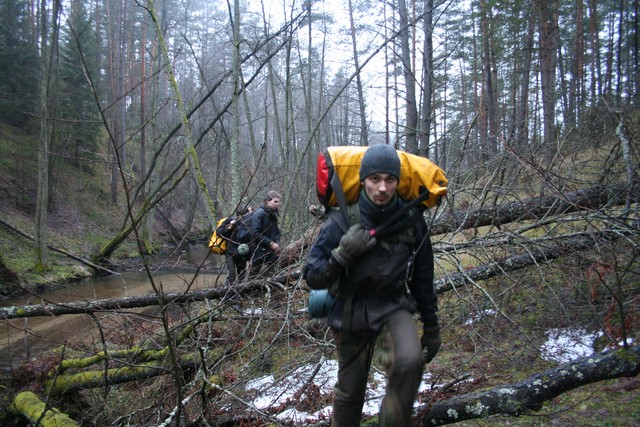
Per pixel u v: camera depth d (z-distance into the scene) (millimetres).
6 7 21625
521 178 6105
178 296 4898
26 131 22734
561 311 4766
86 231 19688
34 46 22344
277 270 5262
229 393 3320
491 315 4938
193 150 5438
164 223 21875
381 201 2045
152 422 3988
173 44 21500
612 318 4273
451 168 5965
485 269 5070
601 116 6352
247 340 4824
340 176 2135
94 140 23719
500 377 3908
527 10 15805
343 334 2191
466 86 19344
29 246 15055
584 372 2670
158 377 4809
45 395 4656
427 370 4285
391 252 2092
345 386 2270
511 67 23062
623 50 23375
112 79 22797
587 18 21469
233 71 5871
